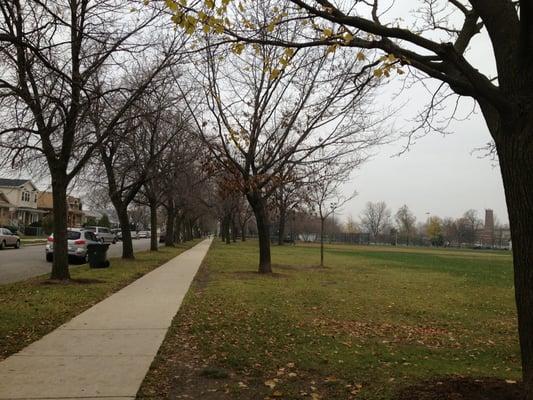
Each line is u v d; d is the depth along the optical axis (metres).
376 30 5.33
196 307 11.20
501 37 4.85
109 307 11.11
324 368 6.68
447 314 11.56
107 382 5.84
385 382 6.07
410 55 5.51
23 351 7.17
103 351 7.24
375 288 16.31
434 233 114.81
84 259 26.66
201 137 22.03
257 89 18.97
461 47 6.44
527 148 4.51
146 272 19.77
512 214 4.64
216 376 6.20
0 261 25.27
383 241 114.25
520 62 4.58
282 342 8.08
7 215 68.88
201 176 33.66
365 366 6.82
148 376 6.11
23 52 9.73
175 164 25.30
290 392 5.69
